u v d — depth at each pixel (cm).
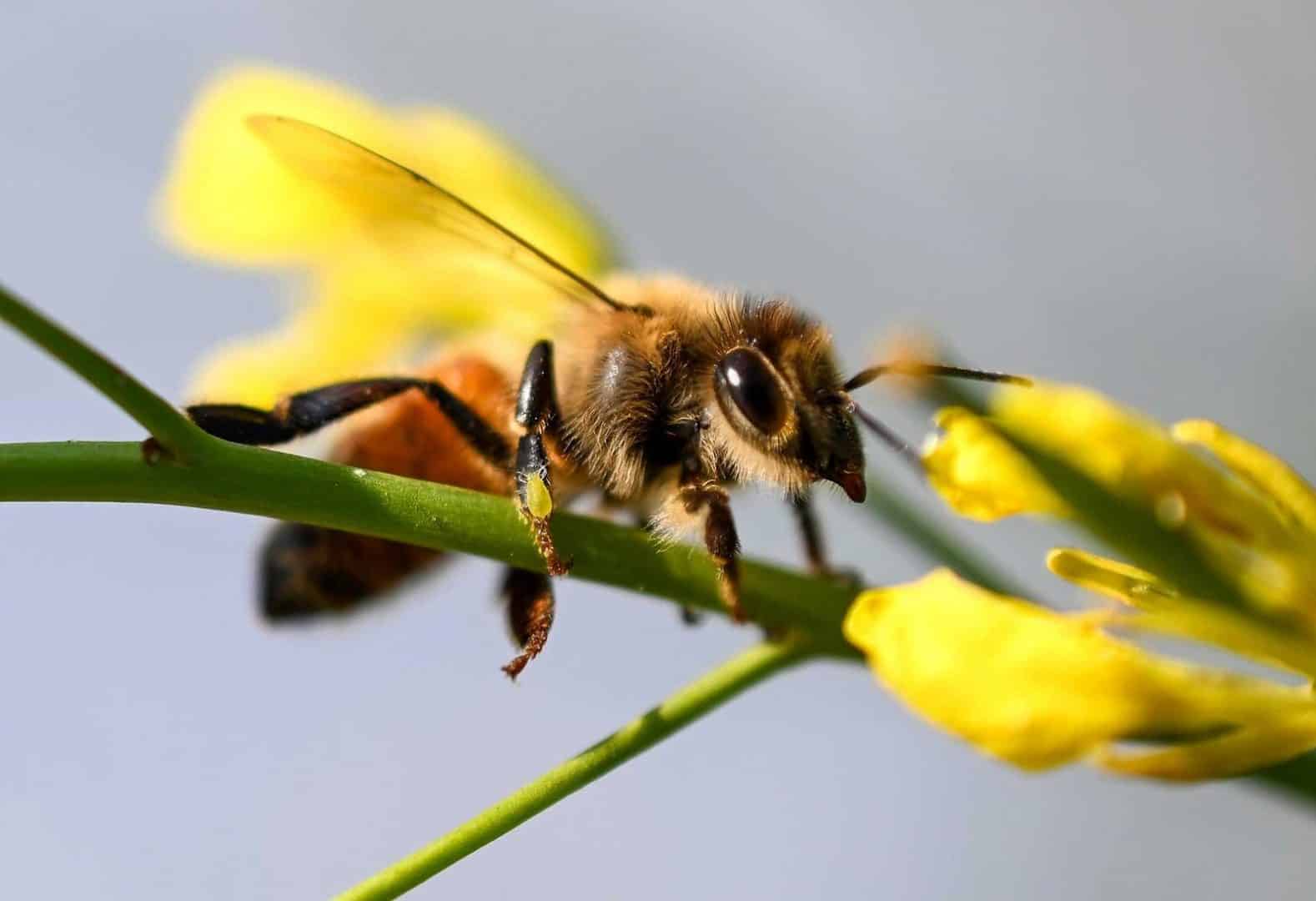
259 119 8
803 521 8
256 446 8
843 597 8
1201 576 8
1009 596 9
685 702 8
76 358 7
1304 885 10
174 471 7
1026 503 8
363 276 9
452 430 8
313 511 8
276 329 10
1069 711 7
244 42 11
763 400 8
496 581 8
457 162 9
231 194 9
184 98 11
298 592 9
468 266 9
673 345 8
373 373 9
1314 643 8
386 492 8
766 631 8
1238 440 8
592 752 8
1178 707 7
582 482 8
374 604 9
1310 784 8
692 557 8
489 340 9
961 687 7
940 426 8
